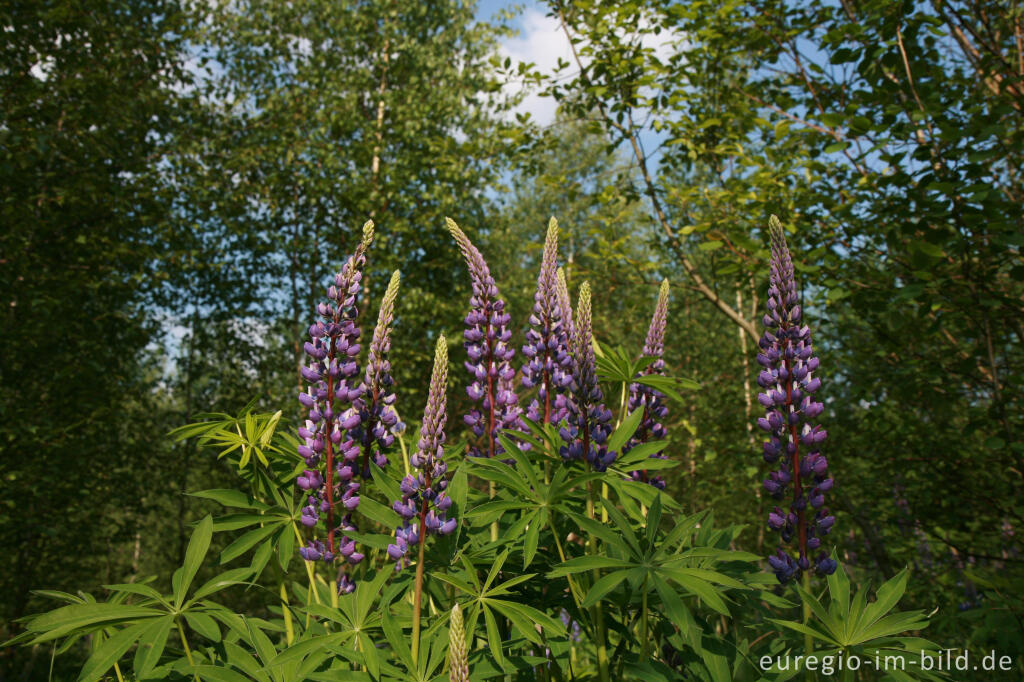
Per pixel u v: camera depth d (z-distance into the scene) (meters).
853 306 5.08
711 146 6.98
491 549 2.11
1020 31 5.07
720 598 1.67
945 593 5.62
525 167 8.23
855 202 5.05
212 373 13.84
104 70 9.52
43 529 8.23
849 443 6.34
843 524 6.49
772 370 2.10
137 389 11.25
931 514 5.27
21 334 7.66
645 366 2.61
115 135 10.23
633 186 7.47
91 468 10.09
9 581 9.33
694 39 6.48
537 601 2.21
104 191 9.24
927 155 4.21
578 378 2.12
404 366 12.26
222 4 13.30
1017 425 4.55
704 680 1.96
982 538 5.23
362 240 2.34
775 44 6.04
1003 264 4.55
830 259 5.19
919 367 5.21
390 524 2.14
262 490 2.42
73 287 8.36
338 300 2.29
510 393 2.69
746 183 5.80
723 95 6.89
